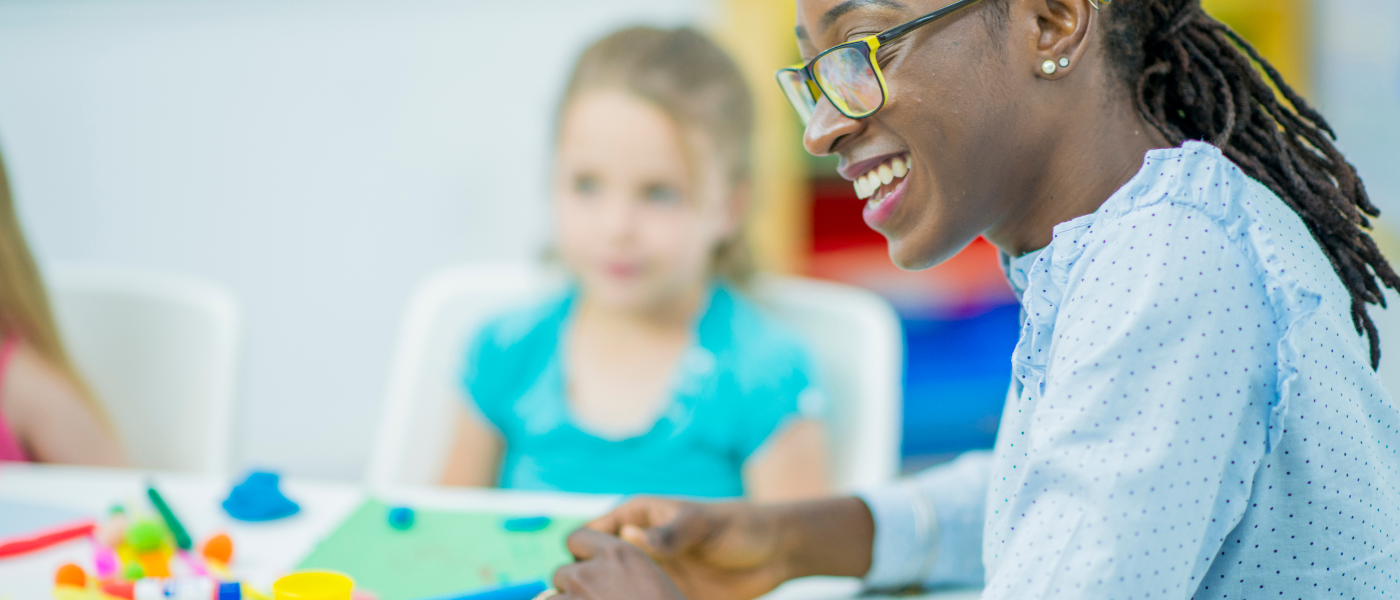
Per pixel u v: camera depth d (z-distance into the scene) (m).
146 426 1.21
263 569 0.73
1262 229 0.46
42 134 1.98
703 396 1.18
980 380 2.02
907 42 0.52
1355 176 0.56
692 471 1.19
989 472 0.79
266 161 2.03
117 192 2.02
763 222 1.87
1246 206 0.47
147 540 0.71
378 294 2.09
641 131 1.18
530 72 2.02
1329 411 0.48
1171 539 0.44
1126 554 0.44
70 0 1.94
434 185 2.05
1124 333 0.45
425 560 0.74
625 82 1.20
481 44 2.01
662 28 1.26
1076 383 0.46
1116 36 0.53
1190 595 0.47
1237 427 0.45
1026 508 0.47
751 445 1.18
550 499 0.86
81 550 0.75
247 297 2.07
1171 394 0.45
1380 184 1.77
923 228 0.55
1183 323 0.45
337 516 0.82
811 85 0.57
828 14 0.53
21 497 0.84
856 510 0.74
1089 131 0.53
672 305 1.24
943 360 2.02
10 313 1.15
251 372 2.08
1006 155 0.53
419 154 2.04
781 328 1.23
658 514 0.70
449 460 1.25
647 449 1.20
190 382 1.21
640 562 0.61
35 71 1.96
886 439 1.17
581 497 0.87
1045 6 0.51
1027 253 0.58
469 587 0.70
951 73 0.52
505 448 1.28
